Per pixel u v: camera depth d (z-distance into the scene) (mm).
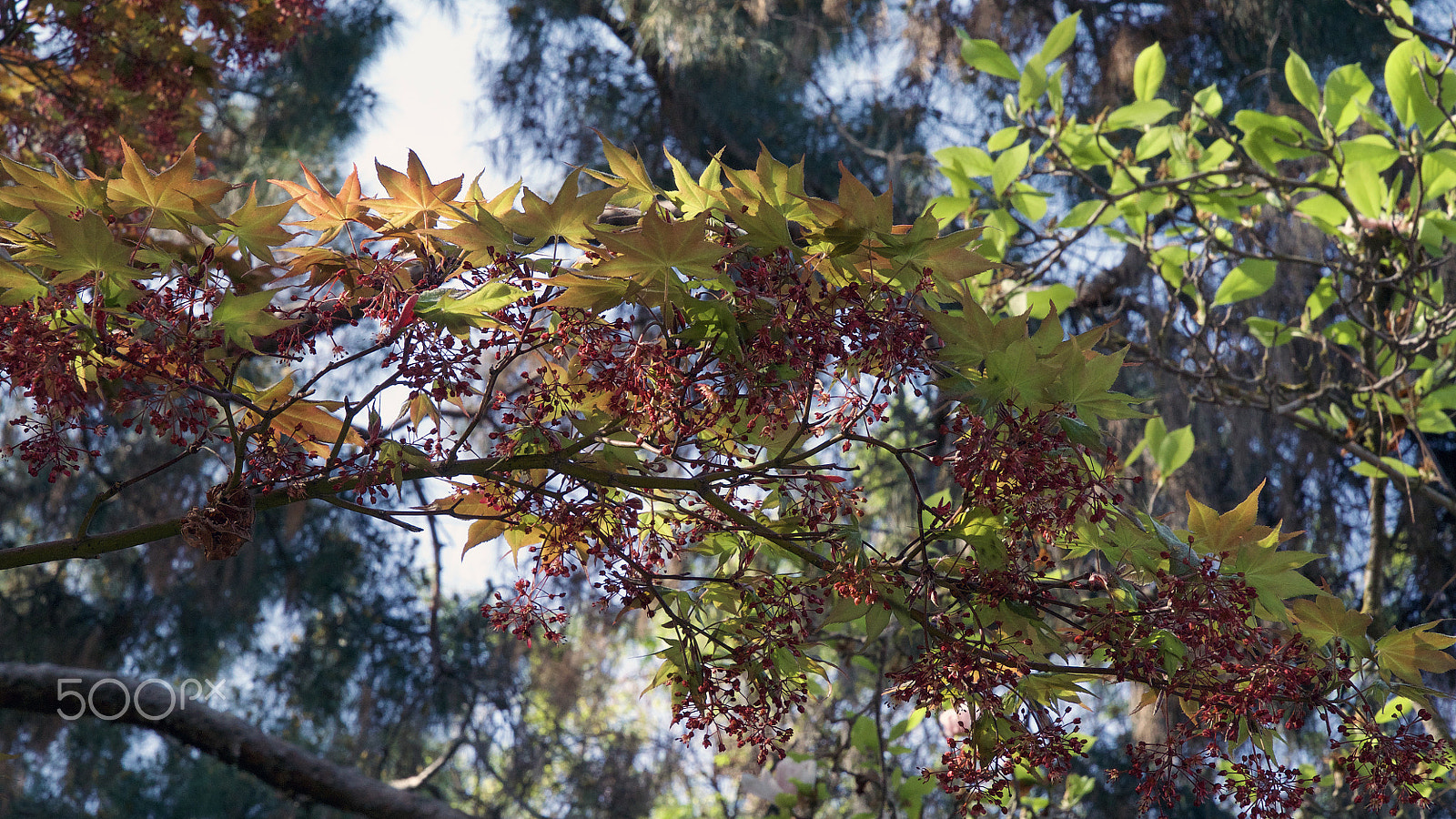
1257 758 1557
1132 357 3914
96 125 4246
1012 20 5688
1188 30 5441
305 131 6801
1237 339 4820
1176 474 4660
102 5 4133
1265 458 5055
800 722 4914
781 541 1635
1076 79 5781
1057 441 1499
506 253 1541
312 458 1811
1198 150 3809
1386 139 3389
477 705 6980
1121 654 1554
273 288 1533
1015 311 3691
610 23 6922
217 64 4527
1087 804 5914
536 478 1785
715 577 1764
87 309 1523
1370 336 3686
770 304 1481
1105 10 5777
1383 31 5312
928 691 1572
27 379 1437
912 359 1473
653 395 1461
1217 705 1552
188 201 1569
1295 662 1606
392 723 7016
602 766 6840
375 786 5449
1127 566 1621
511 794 6691
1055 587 1588
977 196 3814
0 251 1496
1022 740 1567
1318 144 3539
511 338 1581
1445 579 5047
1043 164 5164
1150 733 2391
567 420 1771
